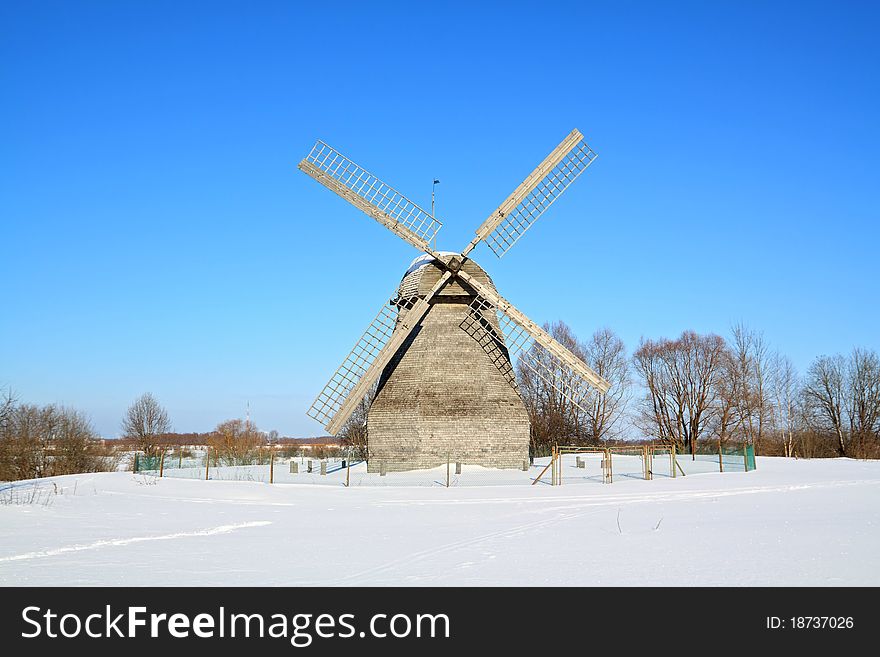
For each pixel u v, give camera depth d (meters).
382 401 42.91
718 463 50.00
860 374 77.62
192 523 22.75
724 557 15.12
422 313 43.56
